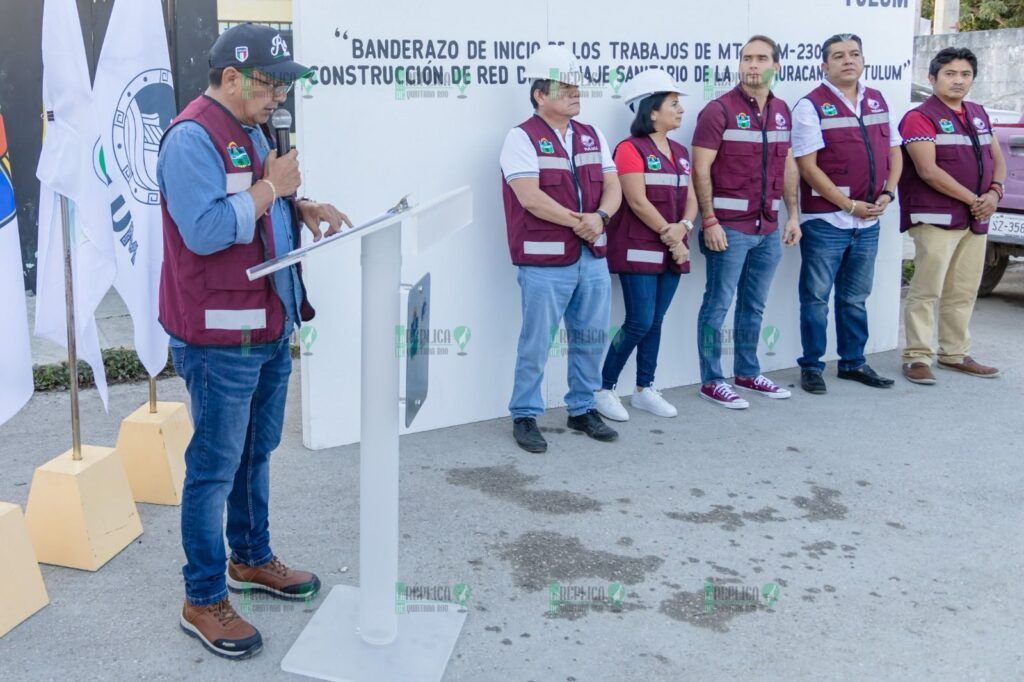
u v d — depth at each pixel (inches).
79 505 128.3
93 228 126.3
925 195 217.0
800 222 213.2
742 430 190.4
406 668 107.3
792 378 226.1
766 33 213.3
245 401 108.4
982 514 153.3
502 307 189.9
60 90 120.2
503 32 179.0
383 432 105.3
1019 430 191.8
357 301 172.6
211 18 268.4
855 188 206.8
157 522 144.9
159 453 149.9
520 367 178.2
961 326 229.8
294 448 175.6
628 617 120.9
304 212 118.6
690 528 146.3
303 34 158.6
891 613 123.1
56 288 136.5
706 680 107.8
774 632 118.1
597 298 177.9
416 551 136.8
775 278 227.1
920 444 183.8
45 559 130.4
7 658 108.7
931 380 221.6
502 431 187.3
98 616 118.1
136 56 137.9
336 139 165.2
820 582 130.8
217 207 99.5
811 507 154.9
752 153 191.8
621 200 183.6
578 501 155.1
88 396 203.8
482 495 156.7
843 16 224.4
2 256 118.3
